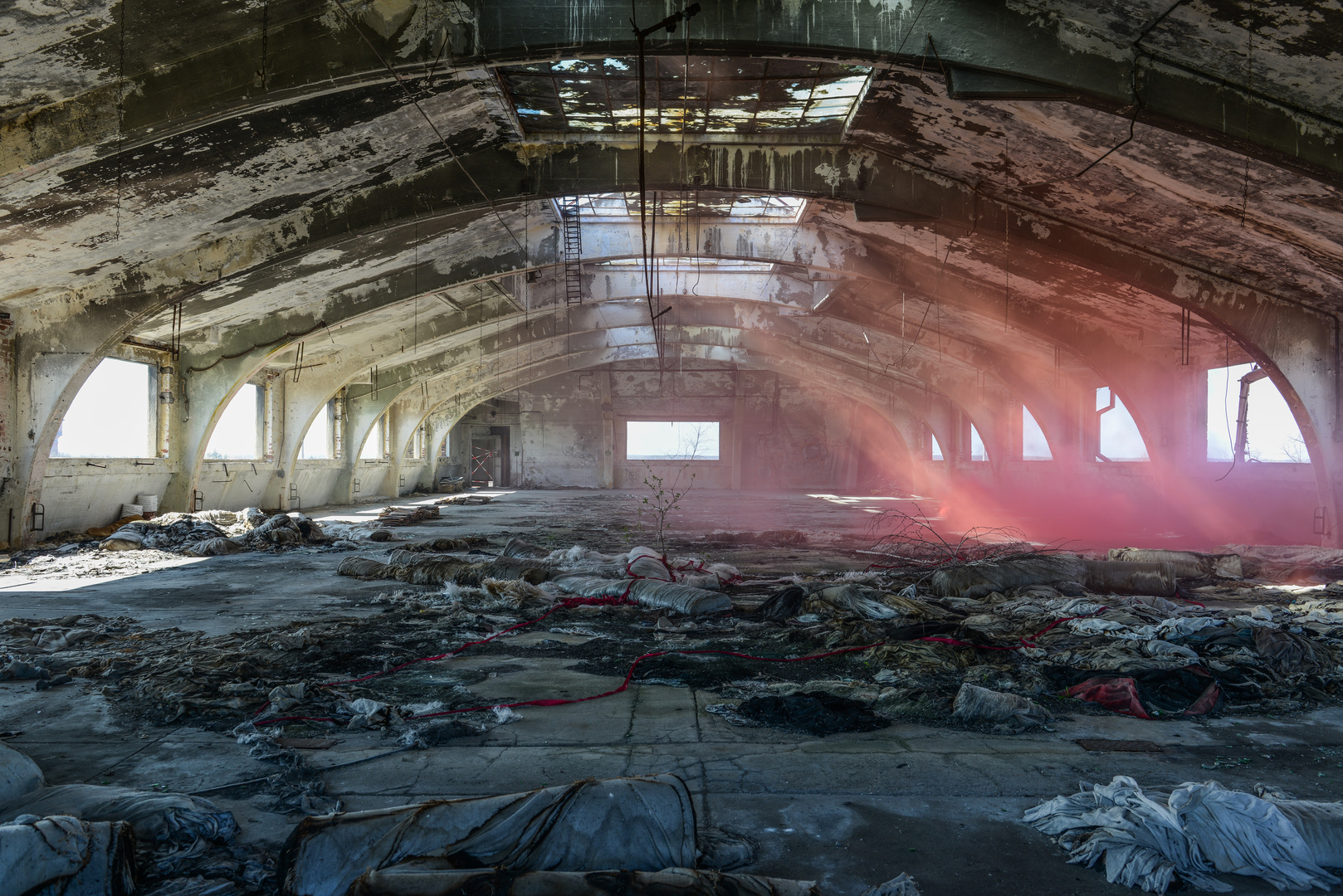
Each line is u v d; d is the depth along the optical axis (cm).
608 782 294
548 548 1320
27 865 248
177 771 388
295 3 743
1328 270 1070
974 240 1333
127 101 774
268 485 2170
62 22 679
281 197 1097
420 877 246
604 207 1511
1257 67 707
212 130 902
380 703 483
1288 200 903
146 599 884
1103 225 1125
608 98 1002
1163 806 318
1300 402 1216
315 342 2000
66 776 382
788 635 685
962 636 644
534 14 747
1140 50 735
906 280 1608
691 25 742
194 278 1230
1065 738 441
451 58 752
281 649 636
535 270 1858
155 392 1673
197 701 486
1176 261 1191
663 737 439
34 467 1327
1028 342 1967
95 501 1527
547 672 581
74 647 647
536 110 1040
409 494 3247
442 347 2403
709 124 1084
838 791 365
